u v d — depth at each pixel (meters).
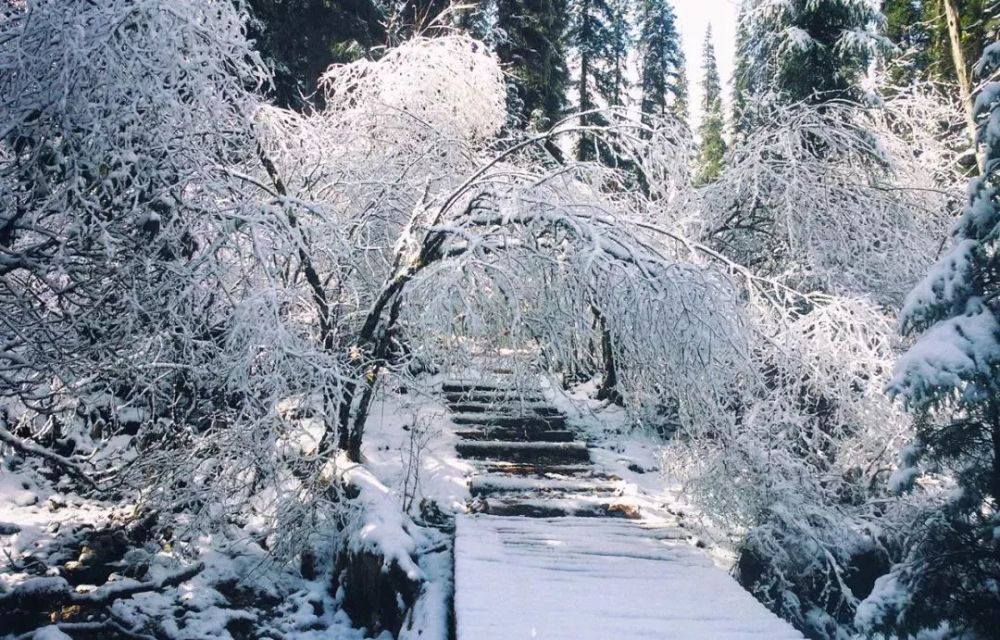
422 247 7.76
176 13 5.48
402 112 8.91
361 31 16.70
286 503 6.58
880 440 7.77
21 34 5.05
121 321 6.12
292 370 5.87
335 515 7.17
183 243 6.58
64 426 8.02
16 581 5.98
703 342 6.85
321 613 6.42
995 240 5.33
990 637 5.02
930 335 5.34
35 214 5.31
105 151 5.39
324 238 6.69
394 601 6.10
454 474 8.83
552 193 7.99
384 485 7.71
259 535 6.84
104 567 6.45
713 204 10.92
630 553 6.41
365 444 9.38
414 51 9.43
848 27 13.28
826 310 8.00
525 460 9.78
